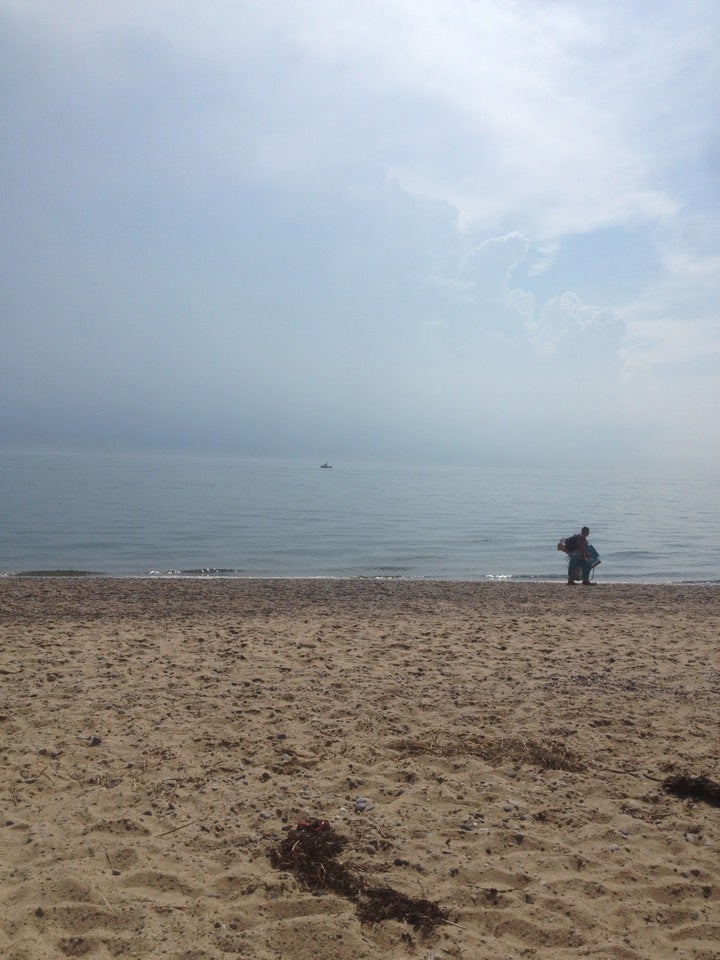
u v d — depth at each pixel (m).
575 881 4.19
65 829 4.69
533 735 6.49
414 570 22.91
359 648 9.85
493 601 15.00
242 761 5.88
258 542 28.88
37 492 55.25
